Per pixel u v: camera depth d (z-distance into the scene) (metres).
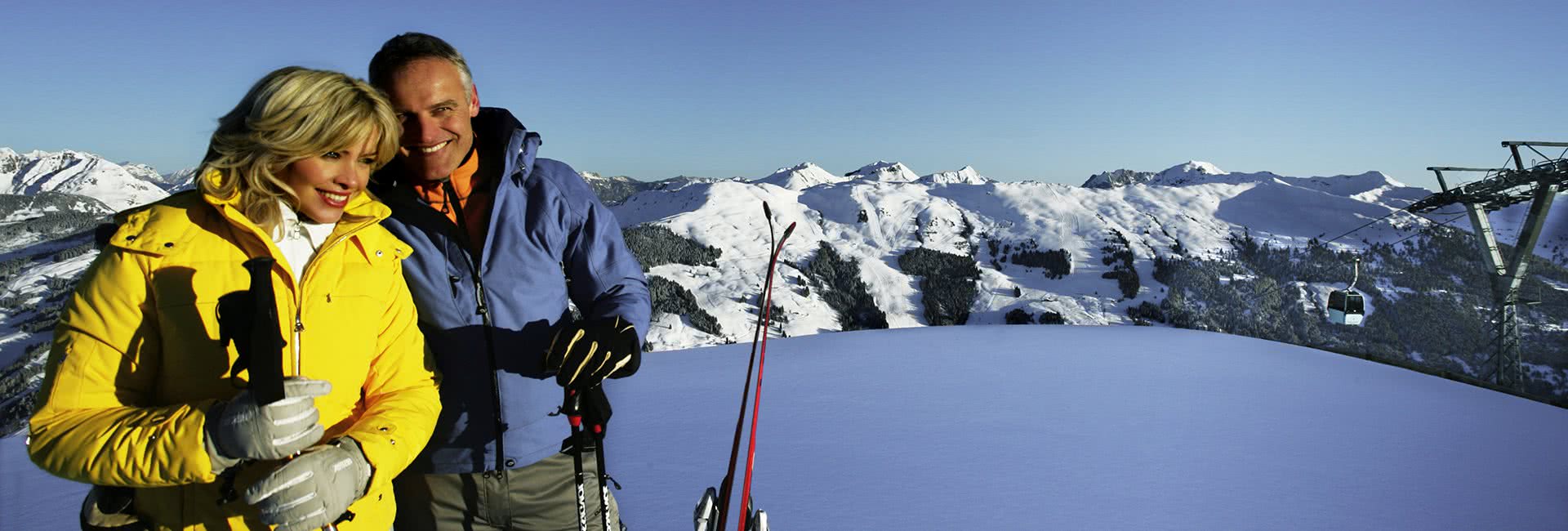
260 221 1.02
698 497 2.66
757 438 3.45
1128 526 2.44
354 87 1.00
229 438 0.88
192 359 1.01
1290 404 4.20
